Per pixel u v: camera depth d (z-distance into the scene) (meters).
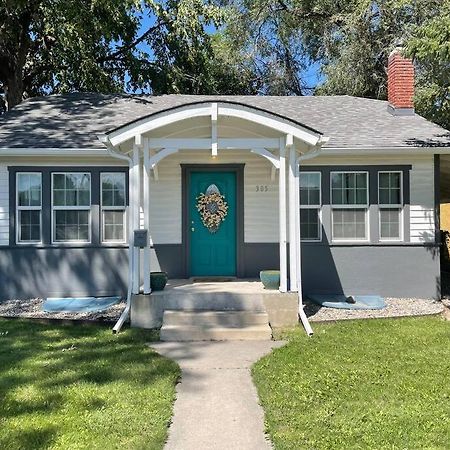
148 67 19.70
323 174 10.22
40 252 10.02
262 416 4.25
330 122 11.31
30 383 4.96
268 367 5.55
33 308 9.17
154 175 10.15
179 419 4.21
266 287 8.38
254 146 7.83
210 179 10.56
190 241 10.48
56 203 10.09
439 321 8.00
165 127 7.91
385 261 10.24
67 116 11.41
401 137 10.17
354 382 4.98
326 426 3.96
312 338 6.91
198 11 18.39
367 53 19.66
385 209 10.29
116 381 5.04
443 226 18.27
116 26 17.27
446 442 3.65
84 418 4.11
